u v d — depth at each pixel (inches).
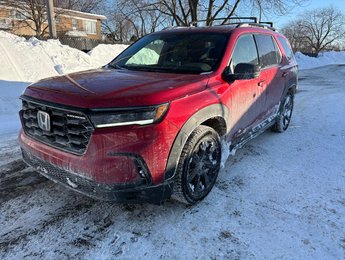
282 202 128.6
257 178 149.5
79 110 96.8
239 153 181.2
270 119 193.6
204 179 126.3
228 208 123.2
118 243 102.1
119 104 97.0
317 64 1152.2
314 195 134.8
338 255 99.2
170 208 122.3
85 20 1444.4
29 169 154.4
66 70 434.3
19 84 336.2
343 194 136.4
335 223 115.2
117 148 96.7
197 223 113.3
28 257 95.1
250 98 155.0
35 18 1015.0
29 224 110.5
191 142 113.6
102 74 131.1
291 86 218.8
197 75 127.9
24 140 120.8
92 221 113.3
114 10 794.8
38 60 414.0
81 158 98.8
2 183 139.5
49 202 124.7
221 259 96.4
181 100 108.5
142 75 128.1
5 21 1098.1
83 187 102.3
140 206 123.3
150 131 99.3
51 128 106.2
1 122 244.7
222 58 138.6
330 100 346.9
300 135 217.8
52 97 105.4
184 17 700.0
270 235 107.8
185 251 99.4
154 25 872.9
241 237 106.5
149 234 106.9
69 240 103.1
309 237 107.2
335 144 200.1
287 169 160.6
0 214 115.9
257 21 215.0
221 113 128.3
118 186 98.0
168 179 106.8
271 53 187.2
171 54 151.9
